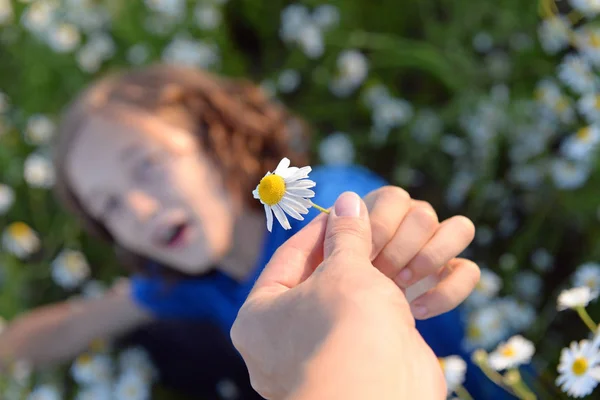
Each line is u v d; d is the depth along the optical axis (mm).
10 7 983
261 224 749
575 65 668
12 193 988
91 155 721
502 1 852
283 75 967
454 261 408
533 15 826
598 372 411
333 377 271
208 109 759
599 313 660
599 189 735
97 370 882
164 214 689
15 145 1010
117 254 869
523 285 778
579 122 764
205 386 959
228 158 739
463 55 855
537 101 771
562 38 731
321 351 280
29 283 996
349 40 916
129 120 714
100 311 902
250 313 327
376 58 928
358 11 953
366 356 275
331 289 301
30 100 1009
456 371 519
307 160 893
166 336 954
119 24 979
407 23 955
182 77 787
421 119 881
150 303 879
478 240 836
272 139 807
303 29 938
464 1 863
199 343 946
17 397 860
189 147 711
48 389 863
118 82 779
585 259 733
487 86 867
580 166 726
